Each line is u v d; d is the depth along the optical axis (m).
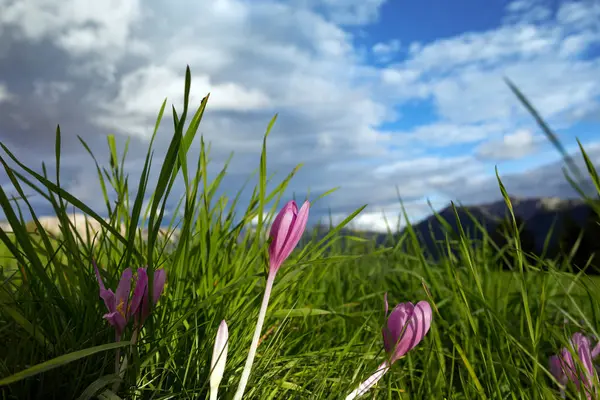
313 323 0.57
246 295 0.43
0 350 0.32
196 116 0.29
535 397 0.32
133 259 0.41
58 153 0.28
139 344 0.32
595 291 0.34
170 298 0.40
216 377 0.26
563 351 0.32
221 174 0.50
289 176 0.46
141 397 0.33
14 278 0.37
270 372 0.39
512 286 0.62
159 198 0.26
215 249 0.45
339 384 0.36
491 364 0.34
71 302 0.34
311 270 0.55
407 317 0.28
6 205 0.28
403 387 0.40
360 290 0.67
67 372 0.31
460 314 0.48
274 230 0.28
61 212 0.30
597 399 0.29
